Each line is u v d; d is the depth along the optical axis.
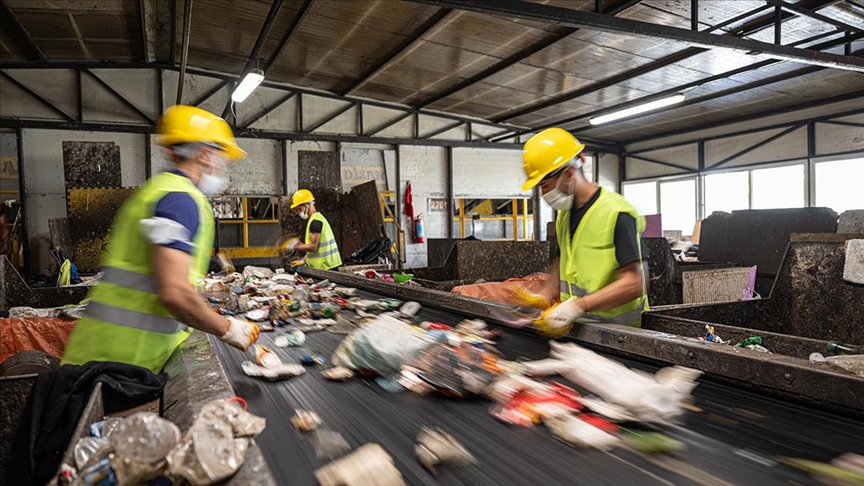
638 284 1.74
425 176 12.22
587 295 1.83
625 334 1.56
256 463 0.87
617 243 1.84
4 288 3.36
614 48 7.87
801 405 1.16
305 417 1.11
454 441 1.00
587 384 1.25
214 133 1.52
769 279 5.25
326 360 1.60
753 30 7.13
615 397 1.15
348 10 7.19
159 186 1.39
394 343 1.43
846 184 9.77
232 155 1.62
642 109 9.36
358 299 2.78
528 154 2.02
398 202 11.85
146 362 1.43
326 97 11.20
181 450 0.82
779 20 6.43
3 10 7.32
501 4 5.05
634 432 1.04
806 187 10.31
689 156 12.56
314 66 9.68
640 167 13.85
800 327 3.12
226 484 0.81
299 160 7.61
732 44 6.12
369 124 11.63
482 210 13.59
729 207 11.86
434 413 1.17
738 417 1.11
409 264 11.83
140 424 0.88
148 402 1.27
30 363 1.86
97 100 9.51
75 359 1.41
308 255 5.54
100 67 9.47
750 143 11.30
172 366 1.44
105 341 1.40
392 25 7.62
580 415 1.11
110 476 0.79
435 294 2.47
